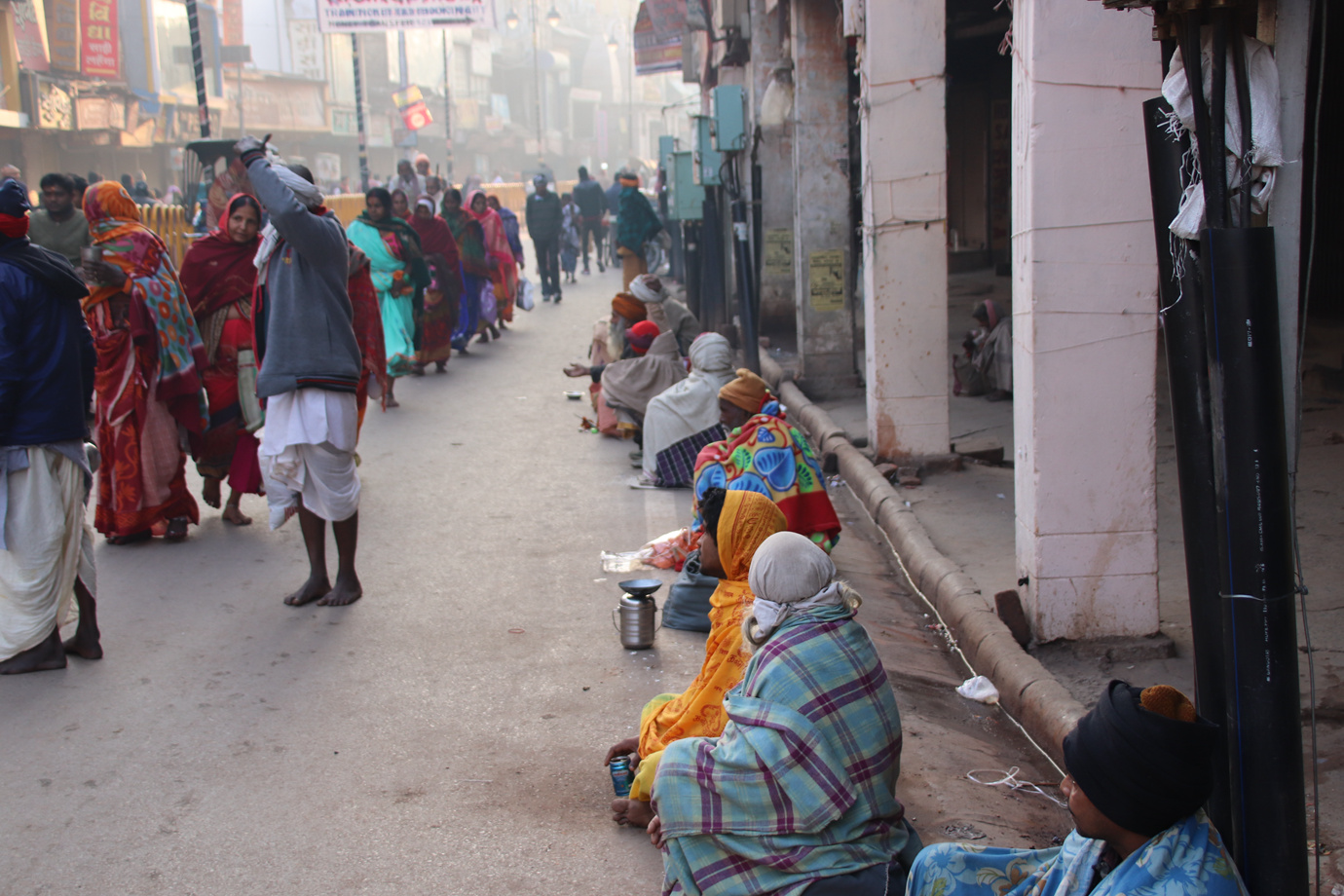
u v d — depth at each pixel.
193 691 4.50
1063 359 4.44
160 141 33.84
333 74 45.50
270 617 5.31
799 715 2.82
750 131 13.12
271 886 3.21
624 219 16.52
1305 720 3.82
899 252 7.48
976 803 3.67
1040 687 4.18
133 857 3.35
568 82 66.88
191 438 6.70
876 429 7.71
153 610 5.41
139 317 6.14
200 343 6.45
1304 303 2.87
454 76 55.56
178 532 6.50
